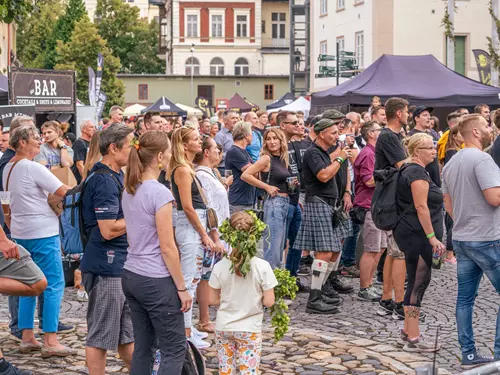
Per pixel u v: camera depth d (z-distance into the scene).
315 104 23.09
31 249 7.36
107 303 6.08
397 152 8.67
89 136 11.83
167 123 11.56
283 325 6.20
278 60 80.06
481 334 8.50
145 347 5.65
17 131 7.39
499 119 9.08
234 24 79.38
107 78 63.22
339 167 9.16
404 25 41.81
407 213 7.77
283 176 9.59
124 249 6.12
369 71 21.47
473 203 7.16
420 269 7.82
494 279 7.19
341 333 8.51
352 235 11.57
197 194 7.87
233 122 14.48
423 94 20.36
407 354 7.66
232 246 5.92
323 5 50.66
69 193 6.24
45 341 7.50
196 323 8.78
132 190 5.50
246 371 6.00
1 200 7.35
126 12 85.25
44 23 79.25
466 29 42.00
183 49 79.31
